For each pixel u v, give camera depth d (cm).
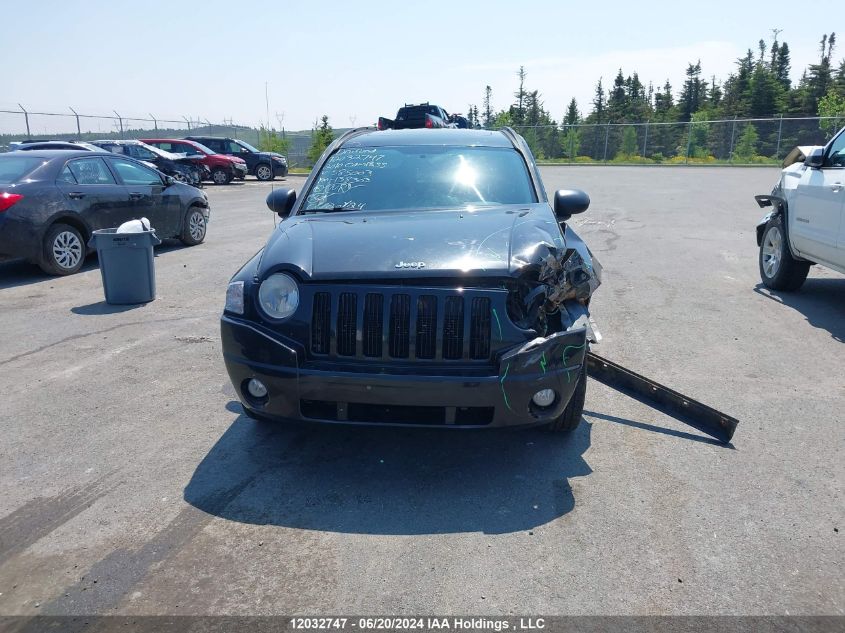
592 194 2059
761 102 6575
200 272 970
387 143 544
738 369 561
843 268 681
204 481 384
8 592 290
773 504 359
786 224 785
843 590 290
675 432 446
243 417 472
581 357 370
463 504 359
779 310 740
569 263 371
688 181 2631
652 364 572
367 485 379
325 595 287
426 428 362
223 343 383
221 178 2866
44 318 728
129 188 1060
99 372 563
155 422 464
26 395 514
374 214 458
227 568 305
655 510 353
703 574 300
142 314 743
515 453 417
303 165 4341
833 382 533
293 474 392
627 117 7450
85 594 288
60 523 342
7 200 888
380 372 354
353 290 362
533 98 7162
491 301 358
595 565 307
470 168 504
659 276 905
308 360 365
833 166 709
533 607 279
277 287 371
